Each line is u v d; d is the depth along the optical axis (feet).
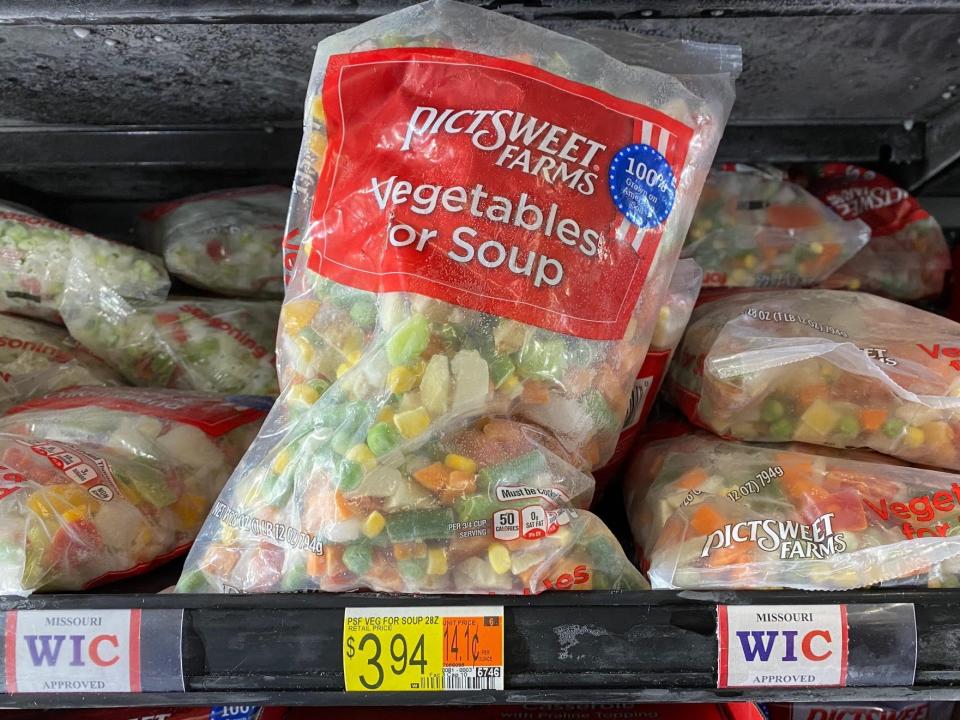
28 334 3.27
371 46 2.11
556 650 1.81
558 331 1.99
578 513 2.02
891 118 3.63
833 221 3.46
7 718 2.39
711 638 1.82
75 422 2.58
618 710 2.47
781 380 2.34
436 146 2.01
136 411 2.69
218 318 3.45
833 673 1.81
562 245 2.00
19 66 2.89
